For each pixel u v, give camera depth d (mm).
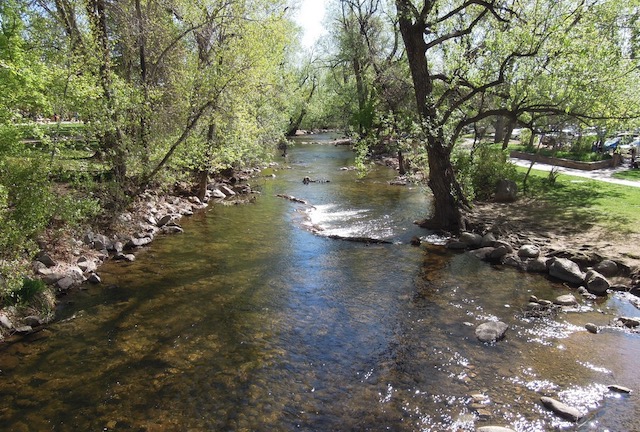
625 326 8531
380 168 31266
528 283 10836
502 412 6086
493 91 15648
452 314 9211
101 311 9273
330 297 10141
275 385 6793
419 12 14844
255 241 14367
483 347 7867
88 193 13211
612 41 14109
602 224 13852
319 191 23016
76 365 7324
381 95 28156
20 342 8031
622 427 5746
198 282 10906
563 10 12984
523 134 36469
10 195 9367
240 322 8891
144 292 10250
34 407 6266
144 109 14094
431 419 5969
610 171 24078
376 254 13156
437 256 12938
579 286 10555
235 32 15781
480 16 13953
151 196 17734
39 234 11219
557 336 8227
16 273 8680
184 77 16000
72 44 12234
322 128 72188
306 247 13797
